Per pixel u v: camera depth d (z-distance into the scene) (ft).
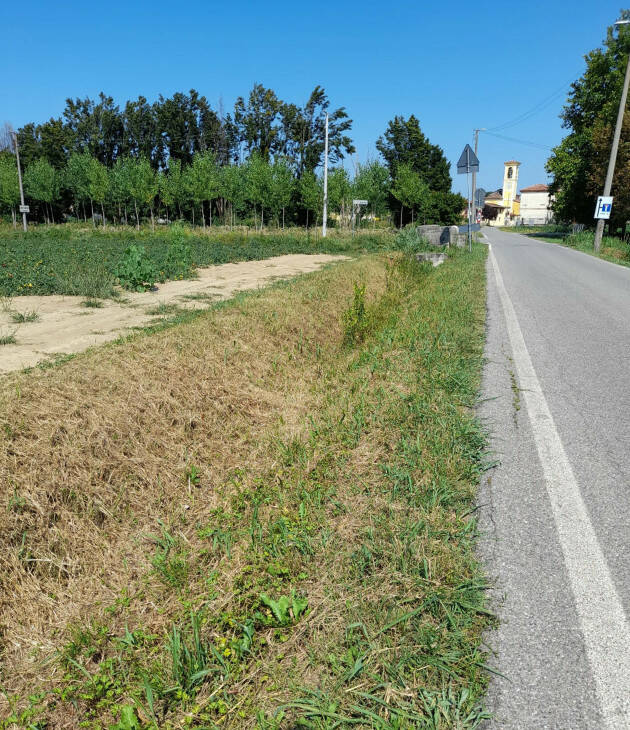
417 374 17.19
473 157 57.41
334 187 128.06
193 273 45.93
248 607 7.76
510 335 23.93
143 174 136.77
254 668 6.68
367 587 7.84
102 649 7.17
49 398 11.96
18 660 7.09
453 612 7.38
